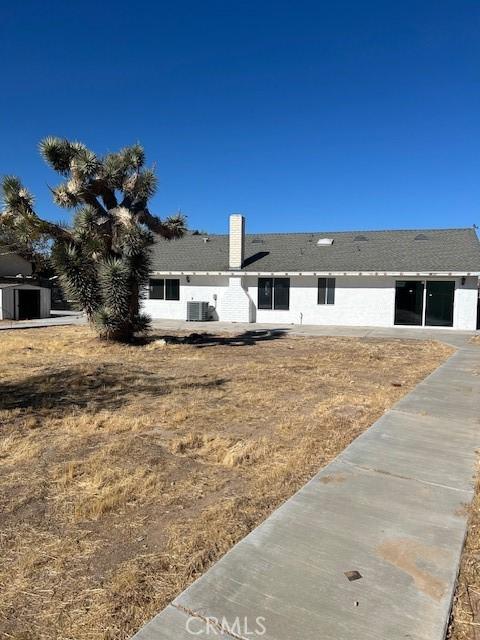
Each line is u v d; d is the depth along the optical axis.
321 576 2.85
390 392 7.98
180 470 4.57
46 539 3.35
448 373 9.65
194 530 3.46
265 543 3.20
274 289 23.73
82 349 13.51
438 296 21.30
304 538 3.27
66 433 5.70
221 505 3.85
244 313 23.89
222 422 6.18
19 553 3.19
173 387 8.36
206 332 18.81
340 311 22.66
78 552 3.19
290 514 3.61
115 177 14.38
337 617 2.51
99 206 14.70
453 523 3.49
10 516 3.68
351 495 3.94
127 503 3.89
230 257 23.98
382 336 17.66
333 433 5.70
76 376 9.36
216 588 2.74
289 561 3.00
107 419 6.25
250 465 4.72
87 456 4.93
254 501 3.94
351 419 6.32
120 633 2.46
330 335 18.00
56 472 4.48
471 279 20.70
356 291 22.39
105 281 14.20
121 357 12.23
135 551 3.20
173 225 16.03
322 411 6.70
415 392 7.82
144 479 4.32
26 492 4.09
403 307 21.81
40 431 5.79
